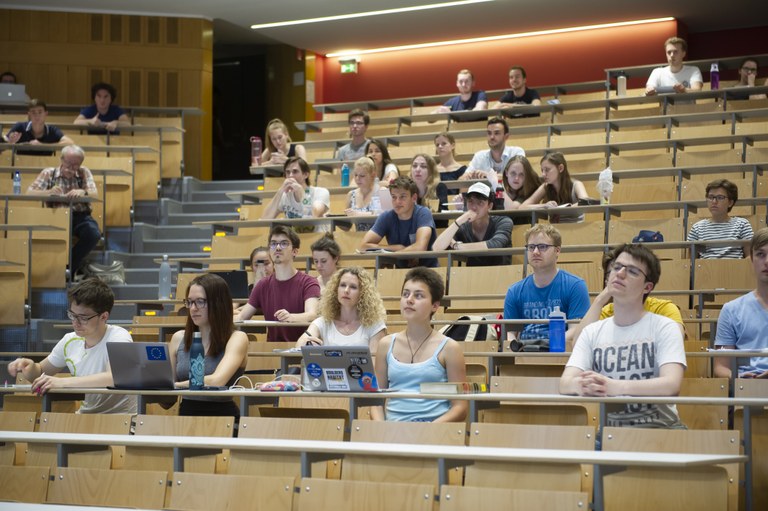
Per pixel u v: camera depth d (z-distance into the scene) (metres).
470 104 11.02
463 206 7.71
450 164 8.74
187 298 4.66
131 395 4.70
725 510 2.99
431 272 4.38
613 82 11.25
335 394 3.87
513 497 2.87
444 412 4.20
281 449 3.18
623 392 3.59
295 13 12.66
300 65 14.01
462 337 5.45
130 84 12.48
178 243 9.81
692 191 7.82
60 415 4.20
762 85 10.30
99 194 9.68
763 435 3.61
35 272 8.37
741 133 9.02
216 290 4.65
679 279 6.34
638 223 6.96
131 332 7.11
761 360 4.34
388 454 3.04
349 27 13.16
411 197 6.98
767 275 4.36
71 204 8.52
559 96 11.31
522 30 13.05
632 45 12.61
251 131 14.48
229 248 7.86
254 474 3.65
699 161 8.47
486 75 13.38
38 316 8.34
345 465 3.45
